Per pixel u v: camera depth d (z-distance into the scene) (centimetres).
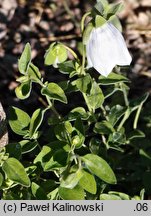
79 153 29
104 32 28
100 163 27
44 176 35
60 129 28
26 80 28
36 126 28
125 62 28
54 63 29
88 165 27
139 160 35
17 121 29
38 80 28
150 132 38
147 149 36
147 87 44
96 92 30
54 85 28
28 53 27
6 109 42
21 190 29
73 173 26
